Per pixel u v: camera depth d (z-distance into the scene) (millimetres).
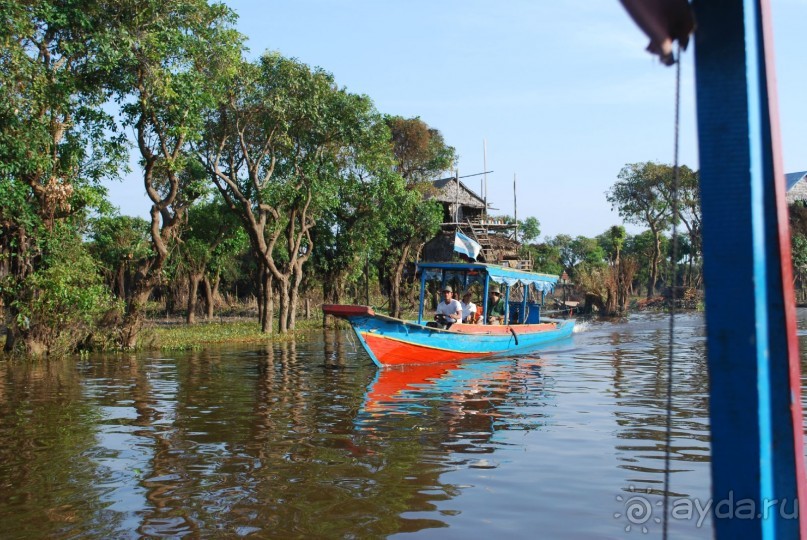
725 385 1987
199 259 33625
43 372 14688
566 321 23016
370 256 36906
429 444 7625
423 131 35750
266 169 26234
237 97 22875
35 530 5172
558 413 9281
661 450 7188
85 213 20438
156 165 20500
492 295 19656
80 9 15859
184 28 18594
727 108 1964
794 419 1993
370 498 5824
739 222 1952
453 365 14977
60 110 17328
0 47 14375
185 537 5016
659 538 4867
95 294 18219
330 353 18719
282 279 26438
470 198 44531
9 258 18109
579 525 5148
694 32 2008
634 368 14141
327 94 24172
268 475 6512
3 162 15562
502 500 5723
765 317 1960
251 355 18203
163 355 18359
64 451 7523
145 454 7348
